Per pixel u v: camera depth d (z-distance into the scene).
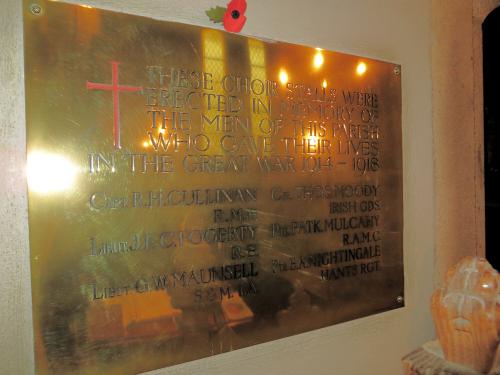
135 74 0.91
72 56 0.85
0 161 0.81
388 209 1.31
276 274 1.09
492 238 1.61
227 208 1.02
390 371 1.33
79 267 0.85
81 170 0.86
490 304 0.94
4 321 0.82
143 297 0.91
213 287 1.00
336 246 1.20
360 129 1.26
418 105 1.41
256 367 1.07
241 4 1.01
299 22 1.15
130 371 0.90
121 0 0.91
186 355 0.96
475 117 1.55
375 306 1.28
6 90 0.82
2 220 0.81
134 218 0.91
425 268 1.42
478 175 1.56
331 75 1.20
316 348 1.17
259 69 1.08
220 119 1.01
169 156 0.95
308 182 1.15
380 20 1.32
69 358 0.84
